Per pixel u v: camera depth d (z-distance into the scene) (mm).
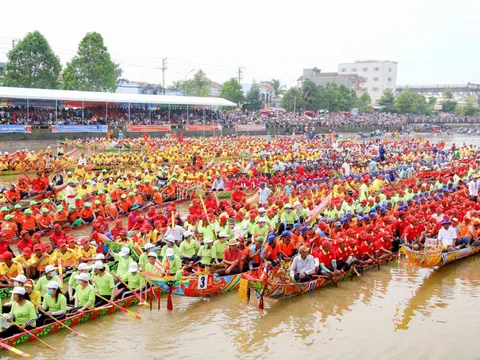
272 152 56250
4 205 26406
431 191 33125
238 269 18078
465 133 132750
